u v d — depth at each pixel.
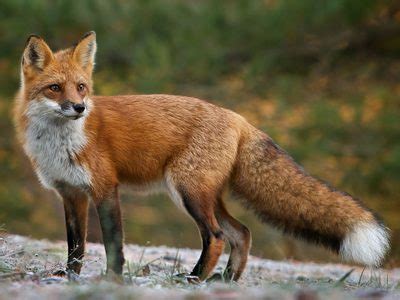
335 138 21.11
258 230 21.59
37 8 21.59
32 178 23.56
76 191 10.67
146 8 21.97
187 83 22.11
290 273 12.89
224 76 22.62
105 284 8.23
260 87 22.22
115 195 10.61
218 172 10.98
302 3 21.48
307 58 22.98
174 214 22.94
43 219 22.86
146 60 21.33
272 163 11.04
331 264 15.84
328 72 22.73
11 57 22.22
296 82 21.97
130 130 10.87
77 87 10.58
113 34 22.17
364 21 22.31
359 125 21.25
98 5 21.84
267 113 21.84
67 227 10.73
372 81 22.92
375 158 21.14
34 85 10.55
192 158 10.96
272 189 10.96
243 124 11.37
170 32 22.06
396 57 23.20
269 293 7.55
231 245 11.23
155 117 11.04
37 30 21.91
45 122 10.45
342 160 21.45
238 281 10.90
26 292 7.55
